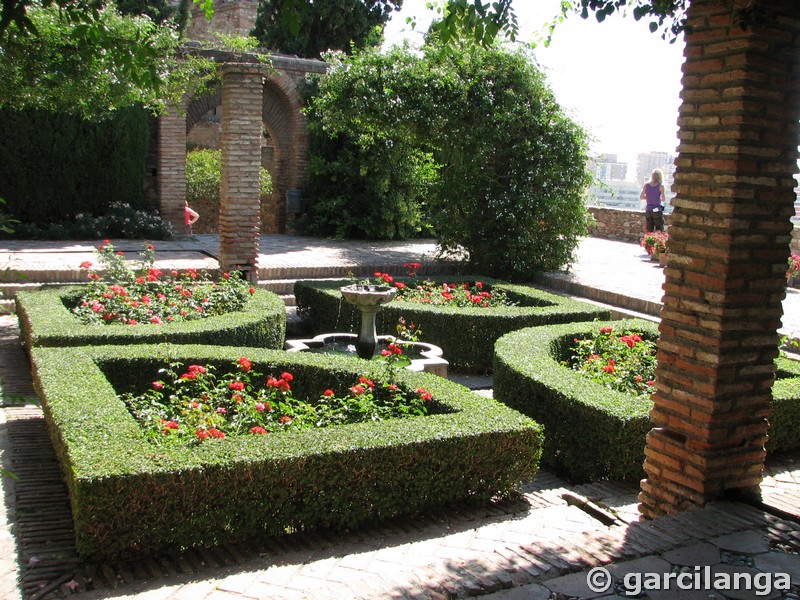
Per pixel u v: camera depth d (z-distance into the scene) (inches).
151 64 199.5
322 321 396.5
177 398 212.2
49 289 349.7
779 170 144.8
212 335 286.4
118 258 364.5
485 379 343.9
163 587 141.7
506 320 349.1
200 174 762.8
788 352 325.1
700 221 147.6
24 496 178.5
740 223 142.8
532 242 515.5
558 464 228.1
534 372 243.3
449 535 168.9
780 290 150.7
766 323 150.6
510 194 515.2
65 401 191.2
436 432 182.2
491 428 187.5
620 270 540.1
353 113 535.8
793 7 139.6
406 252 613.0
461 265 543.8
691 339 151.6
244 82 426.9
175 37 401.4
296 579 141.5
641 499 164.7
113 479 148.2
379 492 174.6
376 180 683.4
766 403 155.0
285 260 531.2
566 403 221.3
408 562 146.9
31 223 608.7
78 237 604.1
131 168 642.8
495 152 523.2
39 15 318.3
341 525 171.6
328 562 150.4
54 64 335.0
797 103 144.6
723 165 142.5
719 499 153.6
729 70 140.1
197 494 155.9
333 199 694.5
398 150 672.4
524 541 156.3
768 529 141.0
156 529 153.9
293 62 695.1
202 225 775.1
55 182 617.0
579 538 137.8
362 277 513.0
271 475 162.1
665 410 158.4
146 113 644.1
